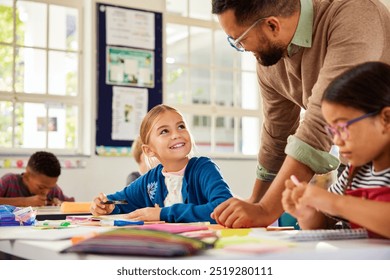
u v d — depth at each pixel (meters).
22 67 4.72
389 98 0.96
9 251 1.04
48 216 2.11
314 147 1.30
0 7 4.64
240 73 5.91
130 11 5.05
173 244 0.76
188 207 1.60
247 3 1.41
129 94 5.02
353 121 0.97
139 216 1.62
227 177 5.45
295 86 1.72
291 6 1.46
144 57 5.11
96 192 4.79
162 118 1.93
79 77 4.94
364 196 1.07
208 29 5.67
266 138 1.95
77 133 4.93
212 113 5.61
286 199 1.09
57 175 3.62
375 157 1.02
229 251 0.77
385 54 1.40
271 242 0.86
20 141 4.69
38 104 4.77
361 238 0.98
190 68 5.55
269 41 1.48
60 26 4.89
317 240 0.94
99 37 4.90
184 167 1.91
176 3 5.54
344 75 1.00
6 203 3.29
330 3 1.51
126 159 4.95
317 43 1.53
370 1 1.44
